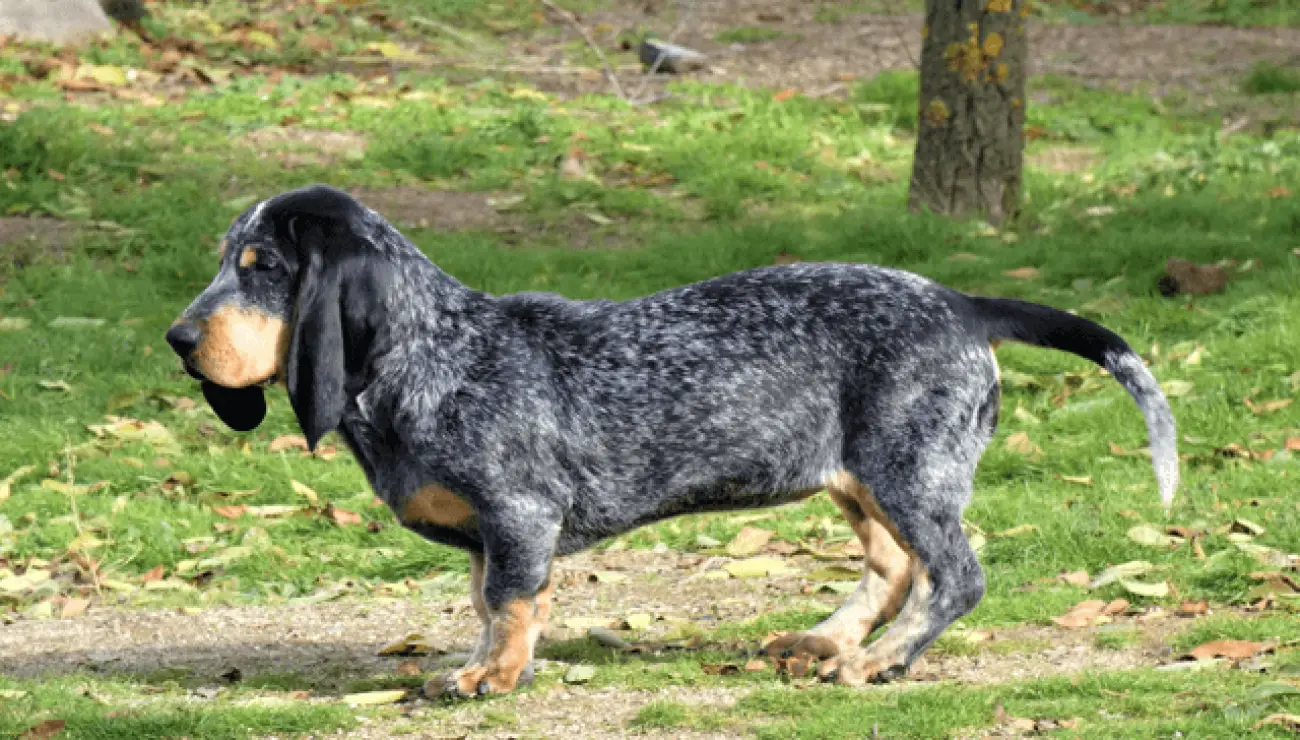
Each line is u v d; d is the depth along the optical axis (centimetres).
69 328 1400
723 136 1997
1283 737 615
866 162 1952
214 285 699
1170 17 2927
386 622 873
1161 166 1873
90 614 892
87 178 1773
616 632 833
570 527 729
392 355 702
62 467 1131
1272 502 945
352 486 1098
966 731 648
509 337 720
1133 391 722
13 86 2131
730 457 720
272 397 1274
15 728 672
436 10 2836
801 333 720
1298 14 2909
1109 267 1478
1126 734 628
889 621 775
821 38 2700
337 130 2011
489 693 722
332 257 690
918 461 706
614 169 1880
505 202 1752
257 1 2828
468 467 701
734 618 854
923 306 721
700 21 2838
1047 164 1975
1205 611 805
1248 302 1330
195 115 2036
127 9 2522
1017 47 1689
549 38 2711
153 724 677
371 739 672
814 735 649
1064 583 866
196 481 1106
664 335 722
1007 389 1231
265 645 832
